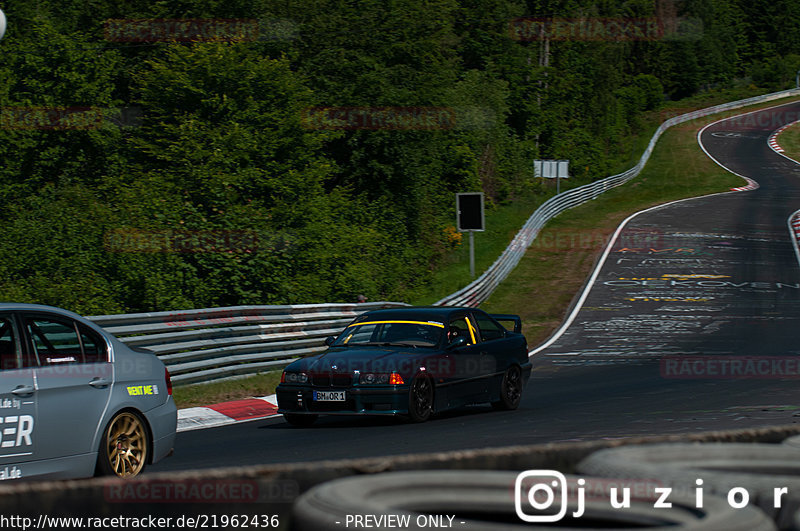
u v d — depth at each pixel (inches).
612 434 669.9
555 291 2235.5
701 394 938.7
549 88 5113.2
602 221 3513.8
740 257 2716.5
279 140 2218.3
